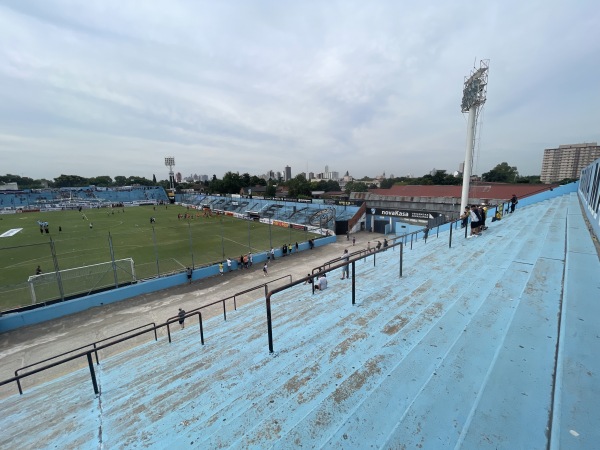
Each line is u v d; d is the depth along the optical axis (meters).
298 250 27.84
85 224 43.84
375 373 3.14
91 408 4.12
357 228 37.12
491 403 2.41
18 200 74.88
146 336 12.31
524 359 2.93
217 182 100.25
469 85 19.86
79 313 14.70
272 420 2.71
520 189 33.34
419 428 2.29
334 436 2.37
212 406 3.26
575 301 3.95
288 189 92.12
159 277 18.88
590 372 2.54
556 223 10.33
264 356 4.12
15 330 13.09
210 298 16.42
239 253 26.16
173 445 2.74
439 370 2.99
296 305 6.40
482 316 4.03
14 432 3.91
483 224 10.26
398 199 37.59
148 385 4.35
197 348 5.52
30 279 15.14
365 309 5.00
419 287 5.66
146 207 76.00
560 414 2.12
